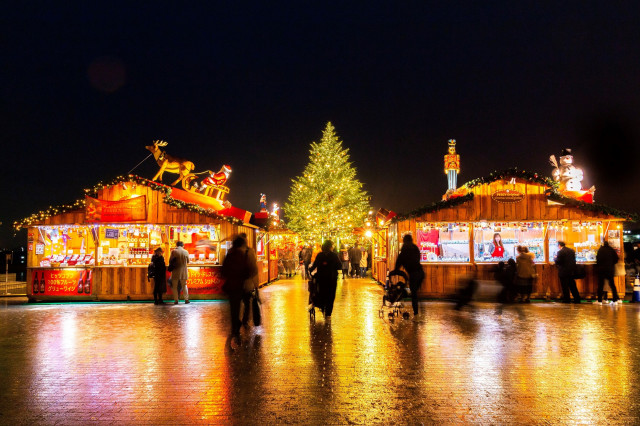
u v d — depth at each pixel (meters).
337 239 47.00
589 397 6.18
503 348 9.07
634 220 17.77
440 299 18.03
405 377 7.13
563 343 9.52
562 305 16.09
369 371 7.48
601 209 17.95
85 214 18.98
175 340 10.16
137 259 19.03
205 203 19.70
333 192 48.22
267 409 5.79
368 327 11.62
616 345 9.31
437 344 9.48
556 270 18.03
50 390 6.64
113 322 12.88
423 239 18.53
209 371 7.55
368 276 34.34
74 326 12.22
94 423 5.39
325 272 12.91
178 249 17.61
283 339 10.13
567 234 18.38
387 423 5.32
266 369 7.65
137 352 8.98
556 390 6.48
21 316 14.30
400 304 13.10
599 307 15.49
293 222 48.59
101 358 8.50
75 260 19.09
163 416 5.59
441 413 5.62
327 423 5.32
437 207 18.39
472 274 14.75
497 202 18.39
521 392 6.39
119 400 6.19
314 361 8.15
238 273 9.62
